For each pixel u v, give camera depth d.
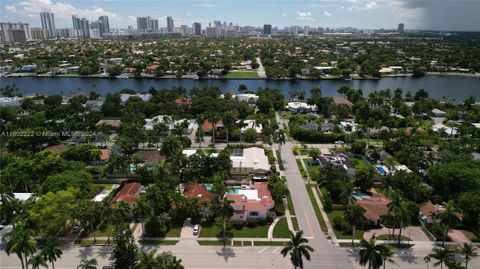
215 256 90.69
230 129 185.00
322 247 94.38
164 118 195.12
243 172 141.88
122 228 87.81
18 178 121.88
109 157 148.00
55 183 113.94
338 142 182.50
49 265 85.75
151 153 159.38
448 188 117.62
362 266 86.81
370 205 110.25
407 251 92.62
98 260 88.25
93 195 121.81
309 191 127.81
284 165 152.00
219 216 99.31
